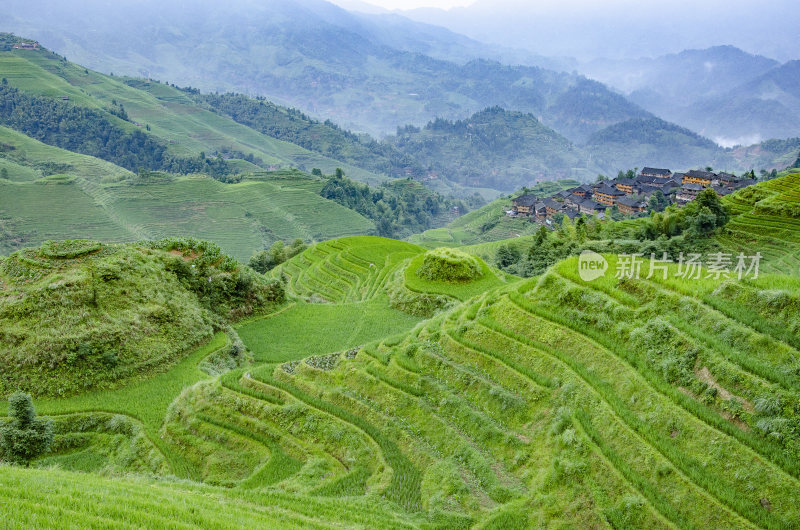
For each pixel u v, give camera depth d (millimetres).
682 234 87125
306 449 32500
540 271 86688
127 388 40781
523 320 34969
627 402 26359
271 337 53125
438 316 42781
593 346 30328
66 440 36062
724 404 23469
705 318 27516
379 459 30391
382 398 34594
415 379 35156
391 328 54500
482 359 34031
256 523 20922
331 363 39812
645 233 91312
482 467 27609
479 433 29844
